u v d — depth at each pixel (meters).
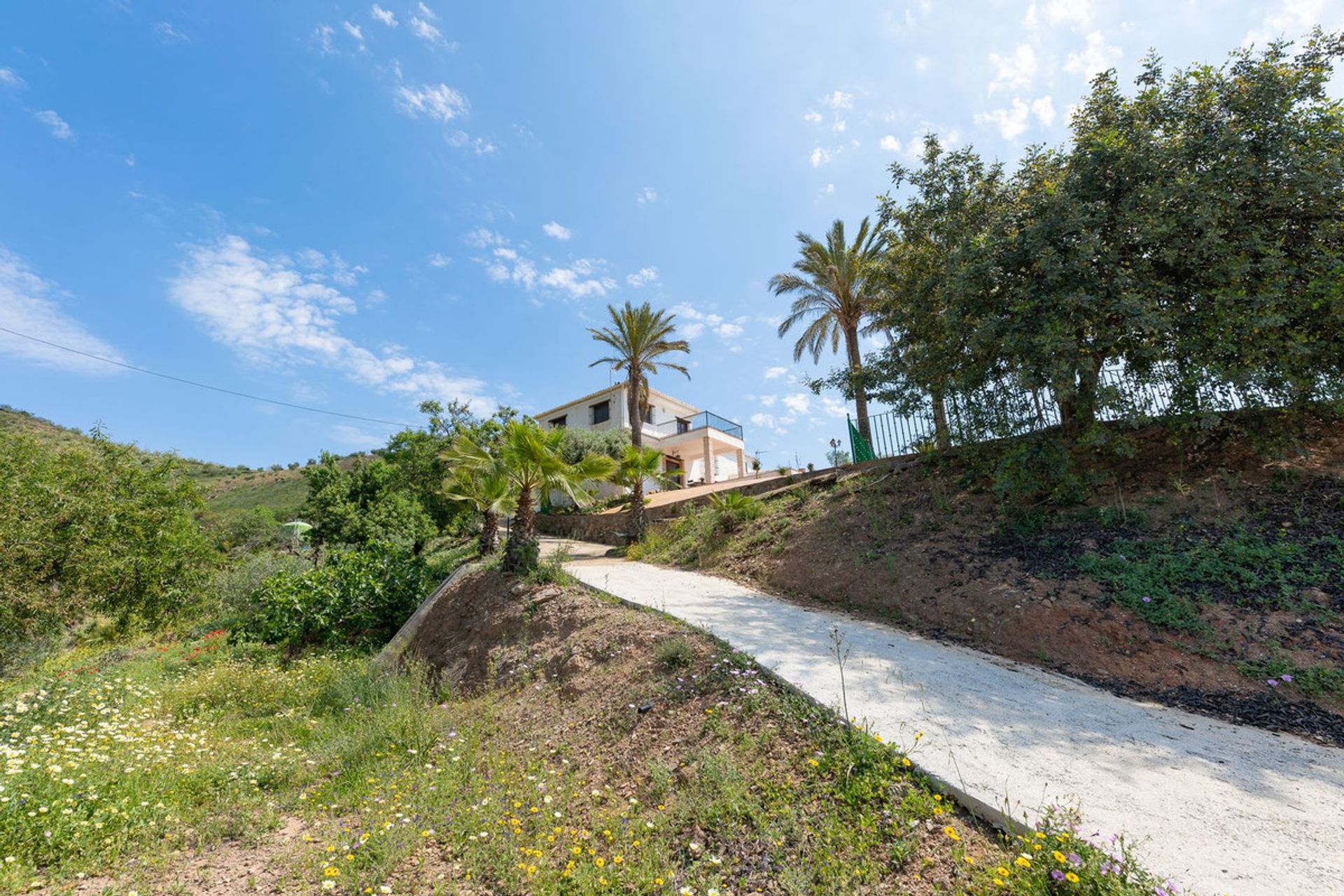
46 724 5.91
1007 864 2.54
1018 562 7.12
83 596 11.24
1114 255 7.26
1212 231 6.82
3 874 3.19
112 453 13.60
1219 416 7.24
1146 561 6.36
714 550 11.30
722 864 2.97
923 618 6.88
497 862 3.34
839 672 4.92
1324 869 2.51
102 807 3.97
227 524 34.38
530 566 9.23
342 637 11.33
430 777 4.64
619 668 5.72
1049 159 8.93
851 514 9.98
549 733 5.20
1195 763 3.57
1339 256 6.79
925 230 10.23
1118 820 2.87
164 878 3.39
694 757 3.94
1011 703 4.46
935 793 3.14
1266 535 6.18
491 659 7.55
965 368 9.12
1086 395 7.63
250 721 7.18
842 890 2.59
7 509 10.05
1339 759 3.69
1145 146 7.46
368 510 19.61
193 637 14.24
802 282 21.70
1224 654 5.02
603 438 27.91
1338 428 7.40
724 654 5.21
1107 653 5.41
